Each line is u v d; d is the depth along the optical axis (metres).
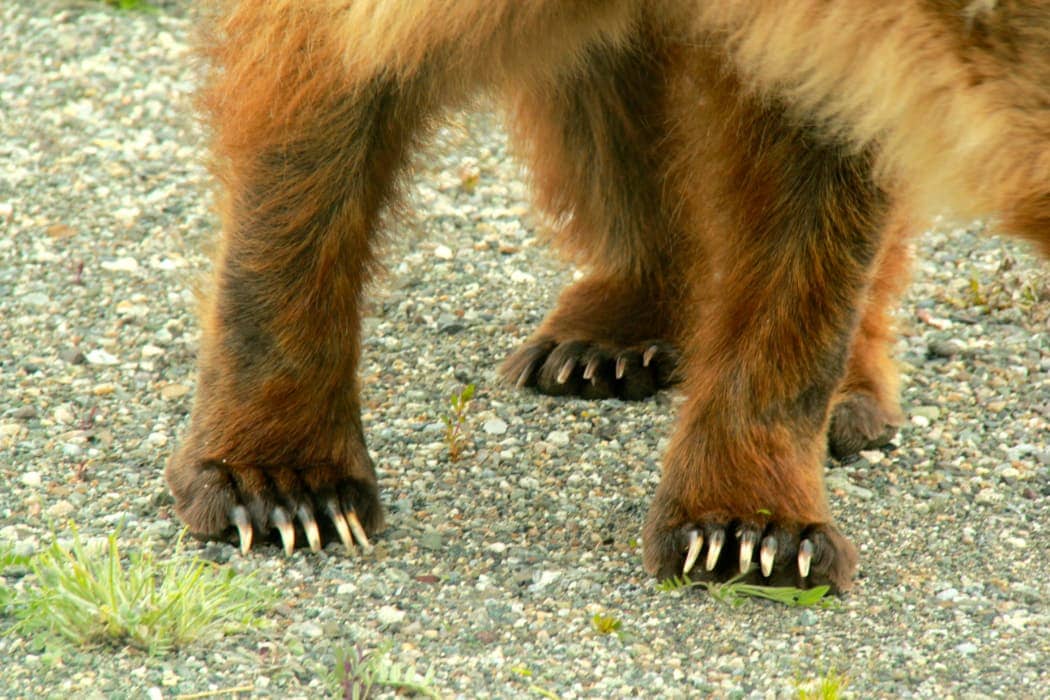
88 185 16.05
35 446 11.86
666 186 12.64
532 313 14.52
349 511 10.75
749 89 9.95
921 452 12.62
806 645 9.95
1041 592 10.72
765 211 10.46
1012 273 15.40
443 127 10.94
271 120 10.24
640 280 13.56
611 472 12.04
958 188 8.63
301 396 10.77
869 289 11.66
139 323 13.71
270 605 9.99
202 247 11.50
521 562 10.73
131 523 10.91
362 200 10.53
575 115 13.34
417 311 14.39
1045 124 7.88
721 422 10.67
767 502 10.59
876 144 9.66
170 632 9.52
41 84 18.06
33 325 13.59
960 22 8.08
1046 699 9.47
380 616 9.96
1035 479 12.23
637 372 13.14
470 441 12.37
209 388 10.98
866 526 11.53
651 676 9.52
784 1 8.95
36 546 10.55
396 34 9.66
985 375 13.79
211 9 10.98
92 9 19.92
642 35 12.02
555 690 9.34
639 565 10.79
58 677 9.12
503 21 9.72
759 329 10.58
